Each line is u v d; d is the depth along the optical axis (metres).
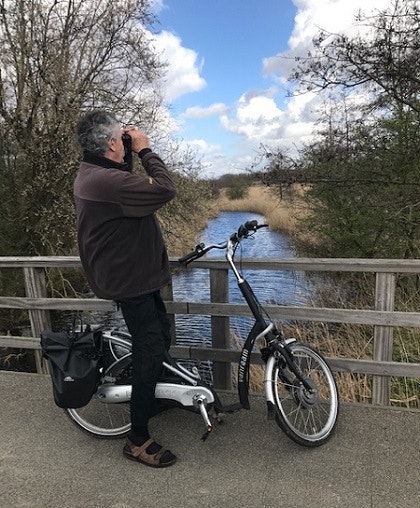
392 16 5.54
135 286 2.41
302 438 2.58
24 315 6.66
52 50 7.56
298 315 3.13
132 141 2.53
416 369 2.96
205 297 8.30
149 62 8.34
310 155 6.96
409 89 5.91
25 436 2.91
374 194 6.89
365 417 2.91
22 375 3.76
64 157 7.38
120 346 2.78
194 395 2.58
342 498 2.24
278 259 3.08
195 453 2.64
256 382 3.77
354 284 6.59
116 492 2.37
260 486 2.35
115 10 7.98
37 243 7.71
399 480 2.34
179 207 9.18
